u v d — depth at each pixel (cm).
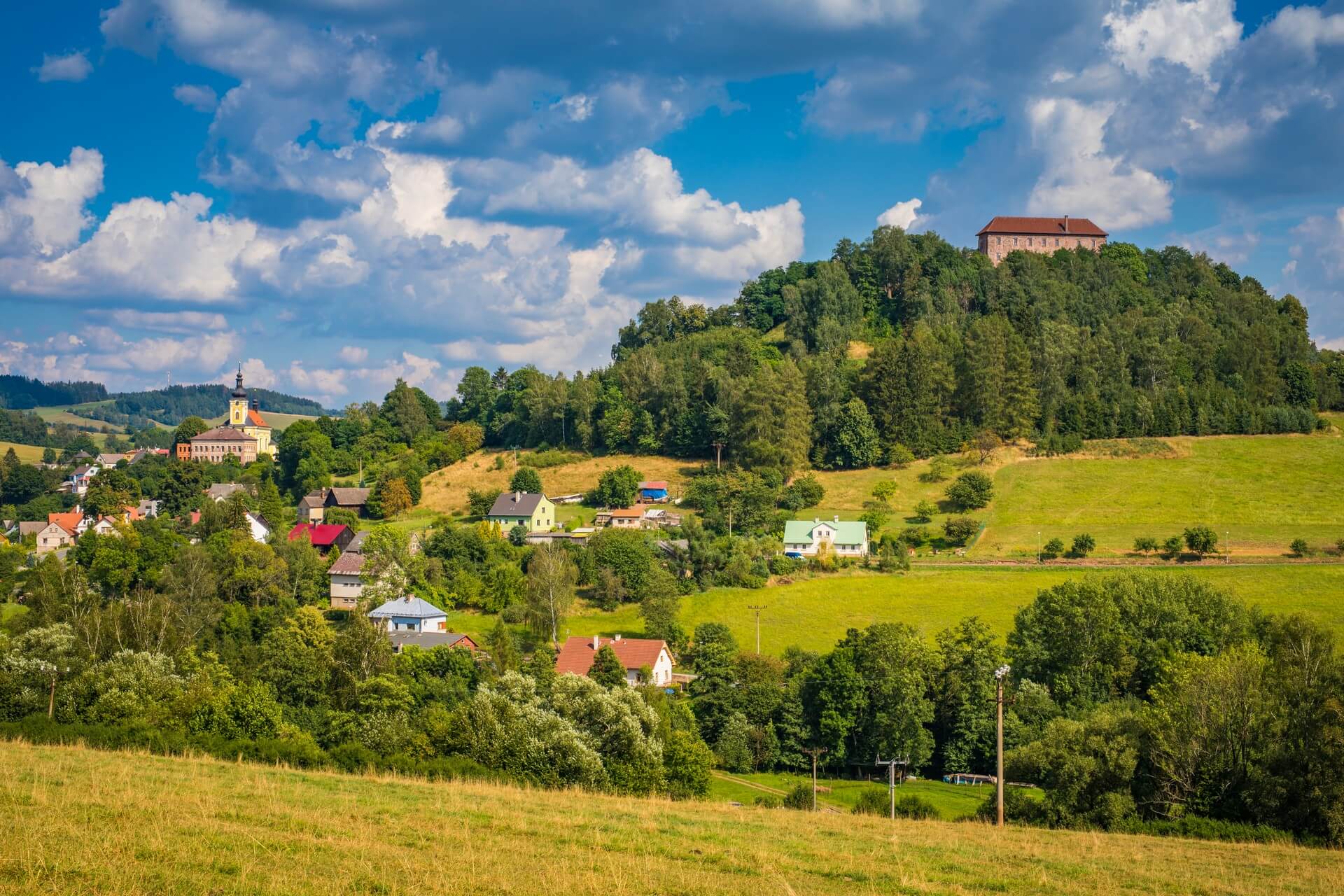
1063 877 3394
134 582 12312
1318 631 8175
